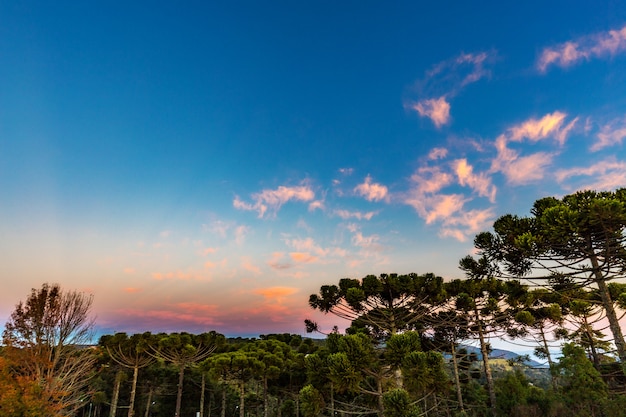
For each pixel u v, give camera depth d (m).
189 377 43.25
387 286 16.05
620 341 10.25
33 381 13.63
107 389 41.62
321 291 16.69
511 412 17.42
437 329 22.45
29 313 15.23
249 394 46.81
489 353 20.28
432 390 11.93
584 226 9.89
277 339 37.62
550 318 20.77
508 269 12.90
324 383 13.66
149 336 33.28
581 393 14.08
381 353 13.34
